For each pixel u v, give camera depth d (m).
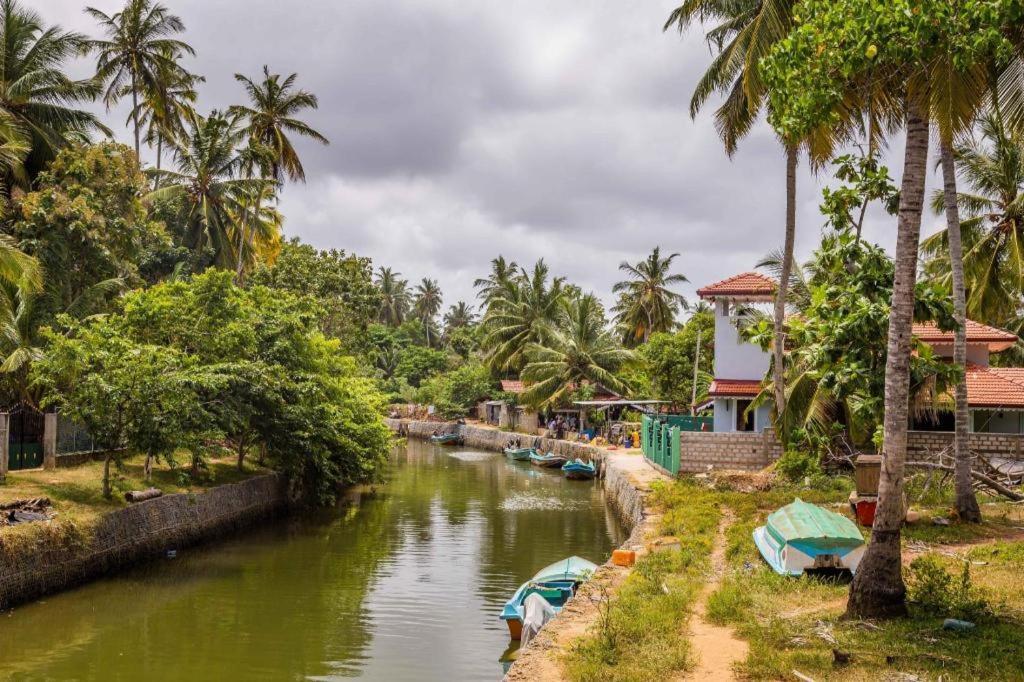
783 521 15.59
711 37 28.77
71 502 21.16
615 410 61.00
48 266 29.61
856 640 10.21
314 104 52.50
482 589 20.92
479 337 97.50
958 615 11.08
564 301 64.69
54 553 18.44
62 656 15.34
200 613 18.39
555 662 10.55
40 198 29.95
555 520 32.22
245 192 46.38
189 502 24.48
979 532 17.81
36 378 22.66
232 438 31.95
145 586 20.62
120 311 32.19
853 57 11.02
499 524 31.16
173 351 23.64
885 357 17.00
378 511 34.28
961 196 35.25
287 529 29.41
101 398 21.73
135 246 34.34
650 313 75.25
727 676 9.42
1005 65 14.16
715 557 16.92
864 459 19.05
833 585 13.88
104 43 43.06
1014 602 11.98
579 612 13.34
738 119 28.19
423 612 18.72
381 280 132.00
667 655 10.04
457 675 14.60
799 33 11.62
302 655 15.63
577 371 60.53
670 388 54.25
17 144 29.34
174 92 46.72
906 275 11.28
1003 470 25.67
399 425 94.00
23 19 35.22
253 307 31.20
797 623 11.24
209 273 28.69
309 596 20.06
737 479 26.36
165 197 43.97
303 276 53.81
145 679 14.17
